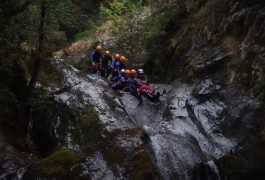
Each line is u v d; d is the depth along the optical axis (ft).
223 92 35.09
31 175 24.40
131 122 31.68
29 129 30.17
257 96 32.22
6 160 25.53
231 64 36.76
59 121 30.48
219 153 30.25
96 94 34.42
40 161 25.21
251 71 34.04
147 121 34.45
